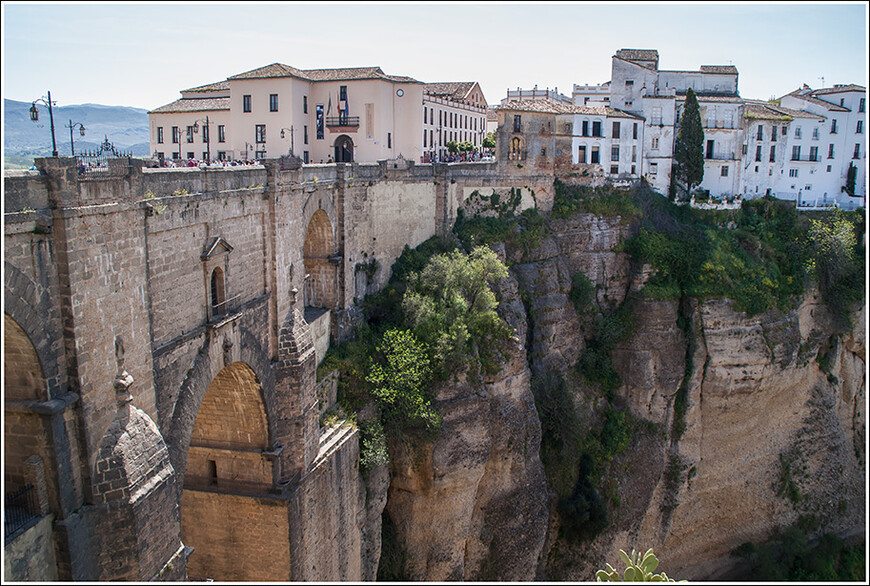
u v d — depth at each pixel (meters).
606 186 66.31
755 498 65.44
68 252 21.06
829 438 68.88
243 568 36.22
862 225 73.75
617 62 72.19
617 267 64.06
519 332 53.62
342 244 45.19
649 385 61.00
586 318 61.91
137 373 24.67
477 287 49.19
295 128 66.94
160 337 26.56
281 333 36.12
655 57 74.25
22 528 20.55
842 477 69.69
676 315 62.28
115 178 23.08
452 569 46.81
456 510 46.16
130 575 22.73
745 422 64.19
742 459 64.56
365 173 47.75
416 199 54.09
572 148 64.69
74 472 22.06
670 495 62.00
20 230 19.58
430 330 46.19
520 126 61.47
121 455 22.83
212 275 31.00
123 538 22.58
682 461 62.03
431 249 54.81
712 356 62.00
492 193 60.34
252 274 33.94
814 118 80.19
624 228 64.62
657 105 71.88
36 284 20.38
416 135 73.38
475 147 91.00
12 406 20.89
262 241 34.84
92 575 22.59
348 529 41.03
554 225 62.94
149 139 73.06
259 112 66.81
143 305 24.88
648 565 23.77
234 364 33.09
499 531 49.56
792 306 66.25
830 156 81.81
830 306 69.12
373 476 43.34
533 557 50.81
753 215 72.25
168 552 24.39
